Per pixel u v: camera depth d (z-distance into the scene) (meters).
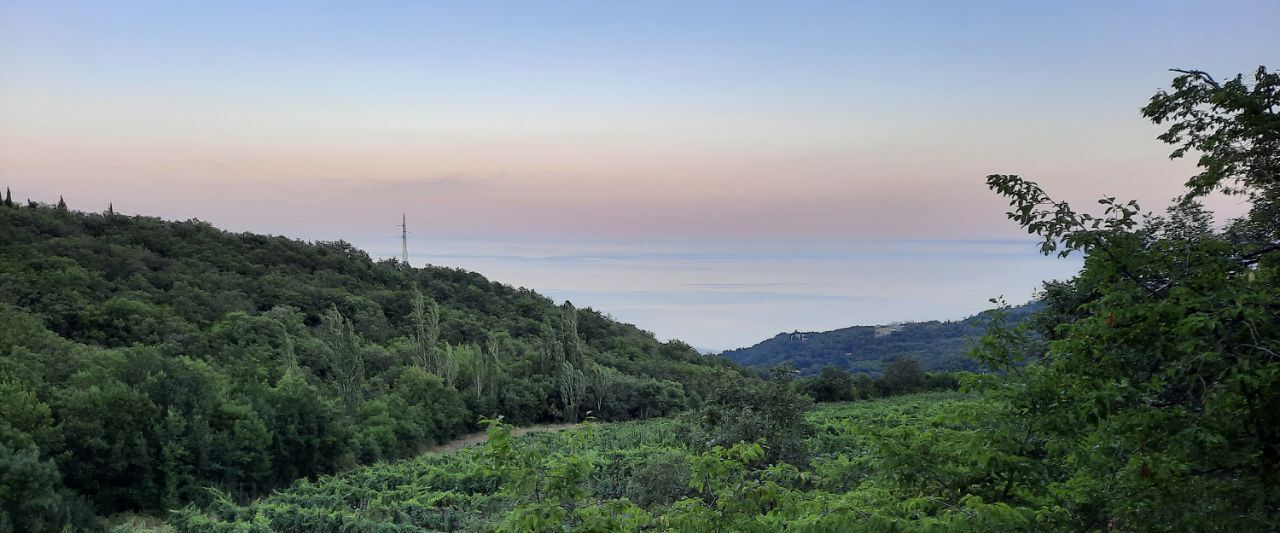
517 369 82.00
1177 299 5.86
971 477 7.39
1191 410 6.22
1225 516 5.50
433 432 62.94
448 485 40.47
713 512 7.34
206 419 39.16
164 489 35.94
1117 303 6.15
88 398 35.38
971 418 7.33
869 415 55.50
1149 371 6.48
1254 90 6.38
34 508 28.86
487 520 27.23
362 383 60.53
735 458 8.05
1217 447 5.73
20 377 37.88
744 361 154.75
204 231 115.62
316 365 67.44
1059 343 6.45
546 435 44.78
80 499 32.28
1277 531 5.43
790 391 23.88
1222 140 7.20
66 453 32.44
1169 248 6.31
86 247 85.94
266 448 43.19
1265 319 5.29
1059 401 6.62
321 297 96.25
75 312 60.44
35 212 97.25
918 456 7.72
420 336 77.44
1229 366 5.63
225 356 58.84
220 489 38.19
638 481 21.41
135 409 35.94
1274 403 5.45
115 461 34.34
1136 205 6.33
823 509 7.52
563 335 86.62
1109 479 6.52
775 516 7.68
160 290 78.06
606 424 69.12
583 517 6.79
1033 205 6.64
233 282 91.56
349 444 50.53
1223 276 6.04
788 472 8.44
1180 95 7.01
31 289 62.78
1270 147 7.39
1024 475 6.95
